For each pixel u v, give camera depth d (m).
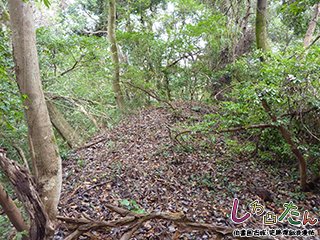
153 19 11.49
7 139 5.18
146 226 3.70
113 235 3.40
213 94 10.88
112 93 10.63
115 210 2.81
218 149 7.09
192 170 6.09
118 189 5.04
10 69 4.87
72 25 13.48
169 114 9.05
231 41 9.57
